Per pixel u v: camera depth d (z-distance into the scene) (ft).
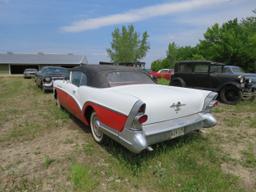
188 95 11.07
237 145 12.57
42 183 9.00
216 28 85.35
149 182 8.91
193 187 8.41
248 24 105.81
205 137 13.53
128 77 13.61
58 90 20.08
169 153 10.94
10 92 38.37
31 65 147.02
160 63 155.33
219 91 27.32
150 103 9.42
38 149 12.21
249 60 76.07
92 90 12.37
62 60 155.02
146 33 128.47
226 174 9.42
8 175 9.63
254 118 18.54
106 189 8.53
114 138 10.21
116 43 127.34
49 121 17.66
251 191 8.42
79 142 13.00
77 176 9.14
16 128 16.06
